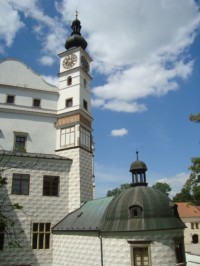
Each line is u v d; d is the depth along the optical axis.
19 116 43.25
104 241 29.36
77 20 52.53
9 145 41.44
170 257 27.62
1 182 15.48
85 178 41.41
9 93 43.72
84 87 47.03
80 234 32.19
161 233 27.94
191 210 86.31
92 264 29.83
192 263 37.62
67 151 42.31
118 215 29.41
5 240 34.41
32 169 38.59
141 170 33.75
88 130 45.53
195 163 32.56
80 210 36.50
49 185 39.00
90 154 44.34
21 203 36.66
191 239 82.12
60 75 47.59
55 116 45.16
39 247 35.84
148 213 28.56
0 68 44.34
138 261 27.33
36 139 43.00
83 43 50.16
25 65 46.12
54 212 38.00
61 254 34.28
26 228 35.84
